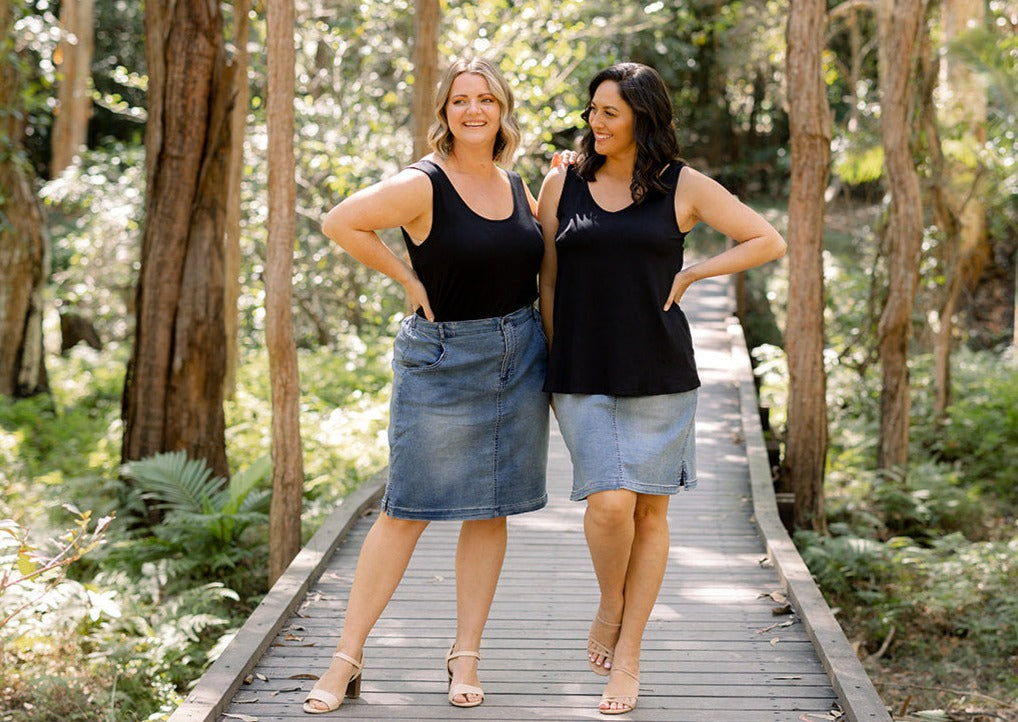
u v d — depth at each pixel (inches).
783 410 439.5
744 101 1063.0
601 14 553.9
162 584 239.1
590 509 126.1
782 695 143.6
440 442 128.4
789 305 292.2
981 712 189.5
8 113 427.5
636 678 136.4
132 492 293.7
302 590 182.7
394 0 459.5
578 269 126.0
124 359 573.6
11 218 438.3
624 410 126.6
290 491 230.2
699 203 126.1
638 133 124.0
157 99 293.0
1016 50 410.0
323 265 490.9
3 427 401.4
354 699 140.3
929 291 443.2
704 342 435.8
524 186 131.1
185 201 295.3
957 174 434.9
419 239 124.3
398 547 134.1
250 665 149.4
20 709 184.9
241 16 363.6
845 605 256.1
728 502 255.0
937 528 336.5
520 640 164.9
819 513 293.9
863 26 644.7
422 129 319.0
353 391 442.9
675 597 185.9
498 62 437.1
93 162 653.3
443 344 126.8
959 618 249.4
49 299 666.8
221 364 304.7
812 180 283.6
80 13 668.7
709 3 751.7
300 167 480.7
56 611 210.7
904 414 356.8
